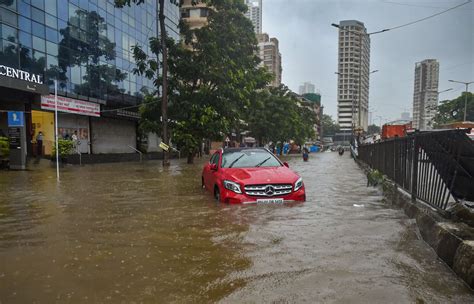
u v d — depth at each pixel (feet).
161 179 43.83
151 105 78.33
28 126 71.36
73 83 84.43
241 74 78.38
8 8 65.51
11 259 13.66
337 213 22.07
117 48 105.09
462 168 16.28
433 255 14.03
